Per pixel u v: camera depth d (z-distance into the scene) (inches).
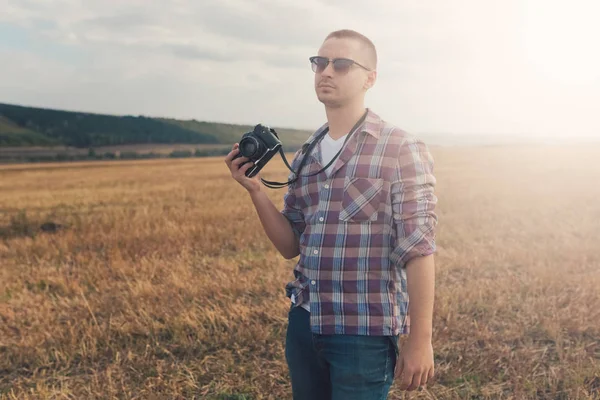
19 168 1657.2
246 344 176.6
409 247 71.3
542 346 169.6
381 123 79.3
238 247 338.3
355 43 77.9
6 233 437.4
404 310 78.6
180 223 432.1
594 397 137.9
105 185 982.4
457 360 160.1
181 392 146.9
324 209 77.9
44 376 161.8
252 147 82.8
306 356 82.5
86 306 215.6
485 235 361.7
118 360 165.9
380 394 77.6
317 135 84.4
